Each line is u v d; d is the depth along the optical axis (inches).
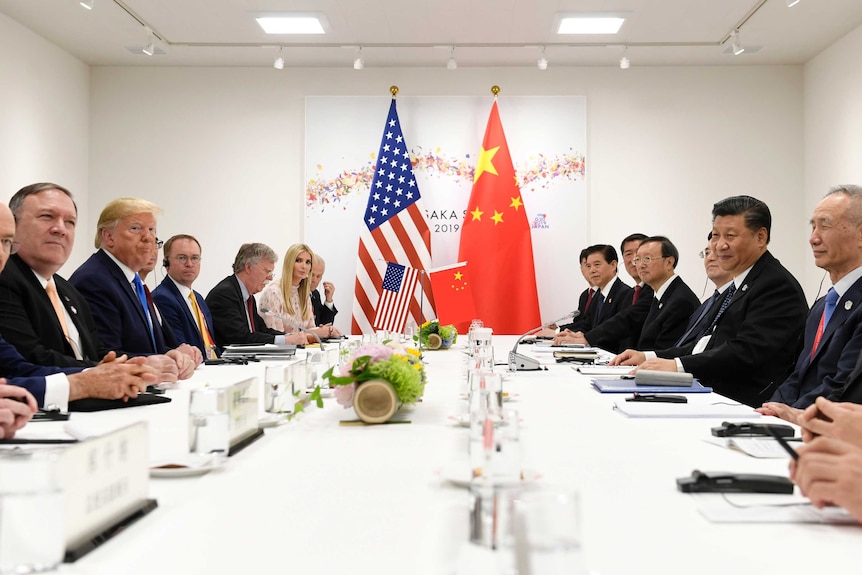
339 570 32.3
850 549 35.2
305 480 49.1
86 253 301.3
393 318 222.5
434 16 250.1
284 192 303.0
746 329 127.0
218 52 285.6
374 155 301.3
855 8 240.5
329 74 302.7
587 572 31.5
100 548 35.0
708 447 60.0
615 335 208.8
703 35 265.4
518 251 291.3
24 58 257.9
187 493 45.4
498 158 293.0
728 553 34.7
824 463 40.8
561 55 287.3
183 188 303.4
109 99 302.8
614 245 300.2
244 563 33.1
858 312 104.1
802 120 297.0
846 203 112.0
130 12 245.0
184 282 181.0
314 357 95.7
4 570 30.2
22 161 257.6
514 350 128.4
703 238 299.0
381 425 71.6
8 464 31.7
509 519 24.2
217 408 56.0
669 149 299.6
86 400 78.2
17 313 102.8
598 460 55.1
